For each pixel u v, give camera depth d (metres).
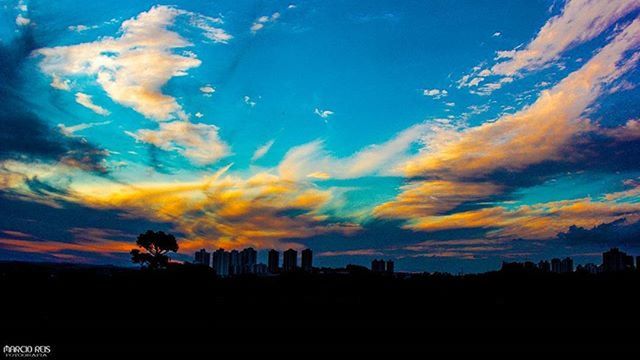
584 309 46.41
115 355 26.06
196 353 27.30
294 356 27.38
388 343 31.44
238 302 50.50
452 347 30.45
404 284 61.28
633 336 34.50
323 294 55.97
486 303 50.66
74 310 41.38
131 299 48.81
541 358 27.92
